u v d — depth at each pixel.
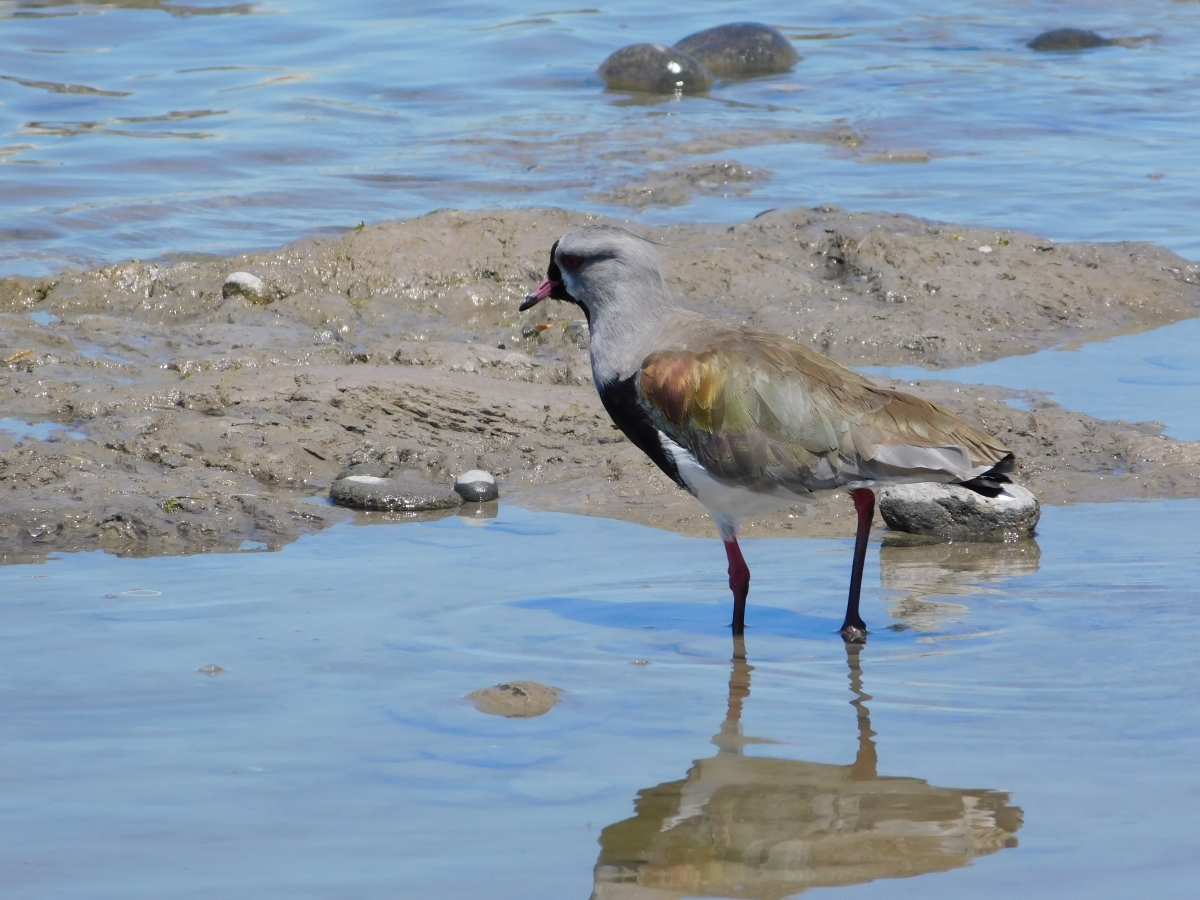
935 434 10.39
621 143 29.08
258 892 6.87
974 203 25.47
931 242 21.91
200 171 26.48
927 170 27.77
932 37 40.38
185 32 37.25
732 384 10.60
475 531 13.29
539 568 12.17
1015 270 21.47
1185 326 20.36
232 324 19.12
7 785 7.94
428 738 8.66
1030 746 8.59
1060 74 35.97
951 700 9.34
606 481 14.74
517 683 9.35
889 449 10.32
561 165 27.52
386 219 24.16
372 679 9.57
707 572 12.12
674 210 25.05
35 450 14.52
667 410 10.77
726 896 6.93
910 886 6.99
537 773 8.23
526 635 10.53
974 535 12.98
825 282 21.52
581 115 31.34
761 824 7.64
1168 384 17.69
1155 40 40.06
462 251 21.30
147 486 13.91
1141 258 21.97
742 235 22.72
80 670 9.64
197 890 6.88
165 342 18.27
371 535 13.11
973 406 16.05
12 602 11.05
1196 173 27.33
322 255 21.11
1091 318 20.52
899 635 10.61
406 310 20.33
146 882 6.96
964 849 7.34
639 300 11.20
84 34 36.59
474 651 10.18
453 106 31.86
